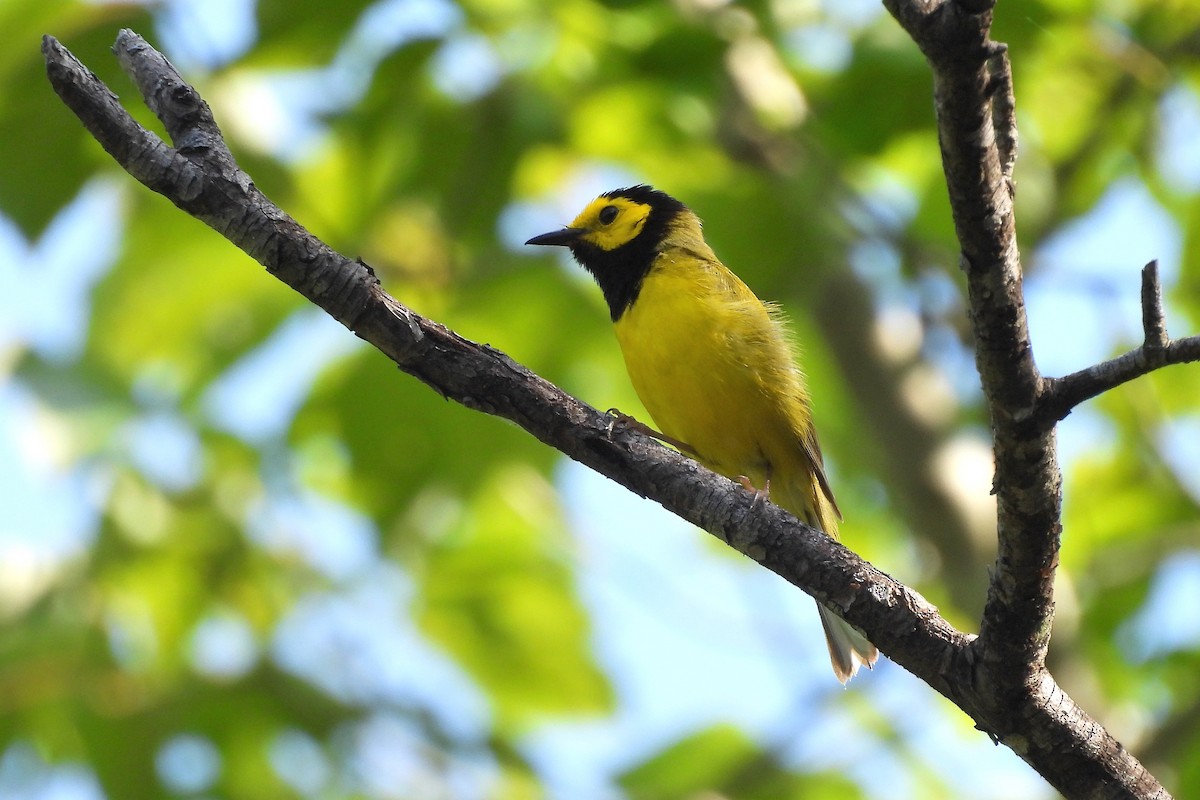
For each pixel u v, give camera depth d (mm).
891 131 12086
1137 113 13680
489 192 12609
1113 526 15320
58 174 11648
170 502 13914
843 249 12562
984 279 5426
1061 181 13484
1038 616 6004
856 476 16922
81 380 13633
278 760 13320
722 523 6715
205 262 14148
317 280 6547
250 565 14125
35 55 11453
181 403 14492
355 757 13297
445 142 12547
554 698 14633
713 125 13125
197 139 6430
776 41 13125
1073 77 13781
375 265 12922
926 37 4945
